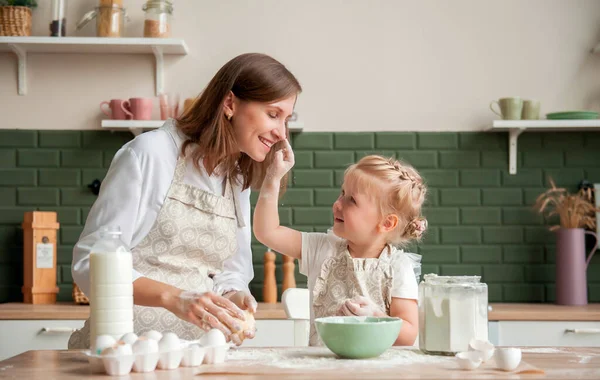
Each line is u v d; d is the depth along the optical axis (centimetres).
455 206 355
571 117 334
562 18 359
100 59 356
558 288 335
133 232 184
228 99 188
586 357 139
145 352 121
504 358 122
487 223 354
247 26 357
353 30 359
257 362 132
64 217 352
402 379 114
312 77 357
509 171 354
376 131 356
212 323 147
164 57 355
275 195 193
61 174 353
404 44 358
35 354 142
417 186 188
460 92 357
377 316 155
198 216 192
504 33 359
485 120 357
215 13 357
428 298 144
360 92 357
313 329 188
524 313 302
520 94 358
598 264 353
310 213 352
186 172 192
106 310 131
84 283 163
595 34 358
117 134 354
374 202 183
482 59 358
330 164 354
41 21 356
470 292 141
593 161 355
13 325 298
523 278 353
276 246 193
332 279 187
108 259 132
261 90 184
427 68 358
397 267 182
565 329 301
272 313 298
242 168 204
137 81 355
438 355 142
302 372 120
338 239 195
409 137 356
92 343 132
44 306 319
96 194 353
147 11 341
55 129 354
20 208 352
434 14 359
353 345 133
